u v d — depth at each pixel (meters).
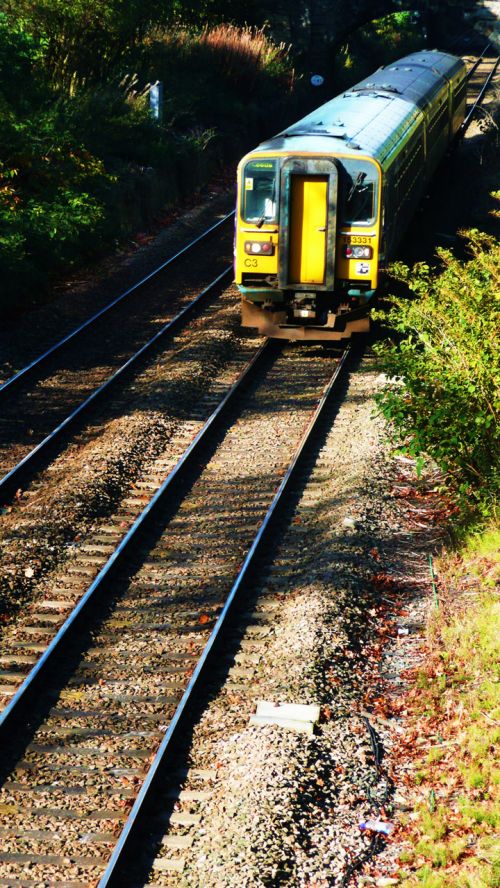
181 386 30.31
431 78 50.81
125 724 16.11
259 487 24.41
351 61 95.75
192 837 13.51
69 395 30.52
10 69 47.06
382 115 37.66
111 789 14.64
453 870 12.45
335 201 30.72
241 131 67.38
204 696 16.67
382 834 13.47
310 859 12.88
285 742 14.91
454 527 21.48
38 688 16.95
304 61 84.50
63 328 35.91
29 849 13.45
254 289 32.50
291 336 33.41
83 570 20.64
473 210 58.34
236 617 18.92
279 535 22.12
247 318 33.69
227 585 20.11
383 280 32.97
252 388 31.09
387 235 33.16
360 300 32.28
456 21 121.56
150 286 41.16
